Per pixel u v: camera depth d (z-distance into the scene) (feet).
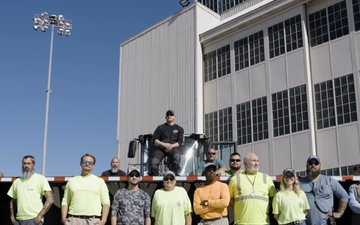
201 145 38.96
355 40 68.69
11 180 27.09
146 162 38.42
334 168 67.62
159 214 24.73
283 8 78.43
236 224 24.77
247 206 24.47
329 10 73.20
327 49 72.28
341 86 69.31
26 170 25.49
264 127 77.51
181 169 37.93
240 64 84.02
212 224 24.34
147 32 101.04
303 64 73.92
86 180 25.20
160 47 97.09
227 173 31.60
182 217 24.80
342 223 28.55
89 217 24.56
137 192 25.36
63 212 24.71
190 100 88.12
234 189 25.21
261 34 81.51
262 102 78.79
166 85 93.40
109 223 27.84
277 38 78.84
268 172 75.05
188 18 92.53
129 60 103.55
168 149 33.91
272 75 78.18
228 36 87.10
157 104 93.91
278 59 77.87
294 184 24.88
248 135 79.77
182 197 25.12
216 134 85.20
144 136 38.91
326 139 69.41
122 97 102.27
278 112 75.97
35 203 25.22
